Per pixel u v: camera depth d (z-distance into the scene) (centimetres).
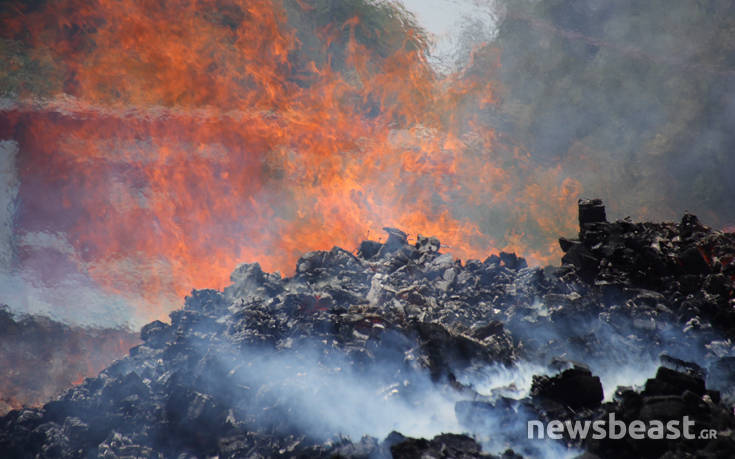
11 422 634
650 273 804
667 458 450
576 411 538
